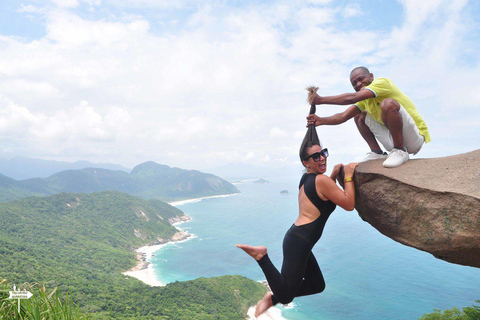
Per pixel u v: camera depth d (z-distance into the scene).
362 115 4.36
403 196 3.51
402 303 79.56
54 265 92.94
